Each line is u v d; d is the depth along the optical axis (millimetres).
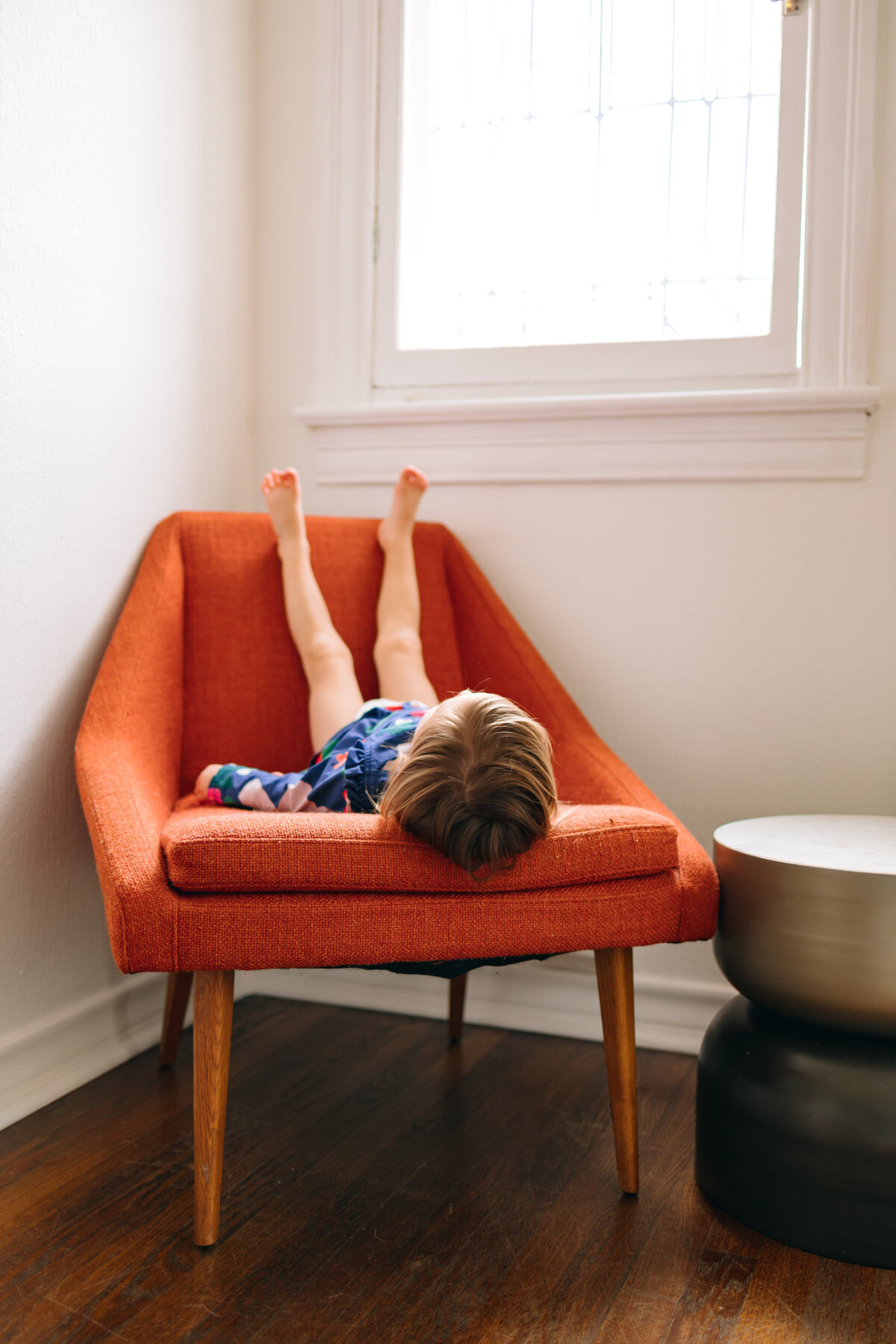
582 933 1160
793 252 1766
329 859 1101
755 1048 1220
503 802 1090
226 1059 1140
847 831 1381
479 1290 1074
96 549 1598
